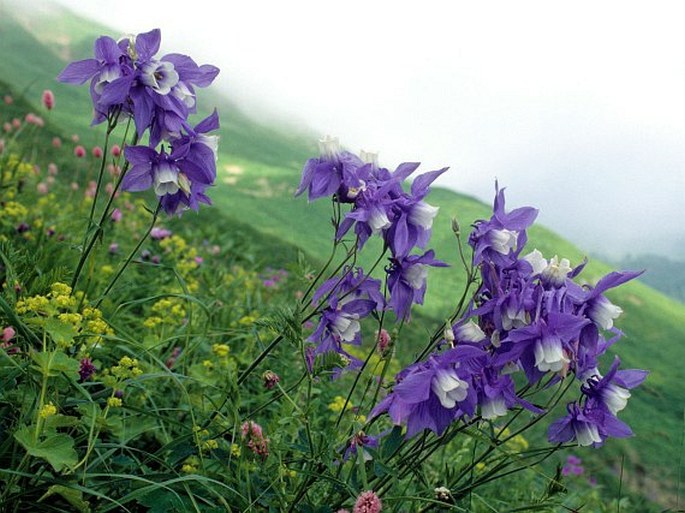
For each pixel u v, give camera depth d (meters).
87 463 0.49
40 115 2.64
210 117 0.51
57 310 0.49
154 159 0.50
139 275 1.02
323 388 0.82
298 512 0.49
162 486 0.45
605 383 0.48
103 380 0.49
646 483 1.57
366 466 0.49
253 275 1.35
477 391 0.46
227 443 0.55
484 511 0.71
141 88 0.49
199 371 0.65
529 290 0.46
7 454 0.47
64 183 1.72
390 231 0.48
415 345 1.76
